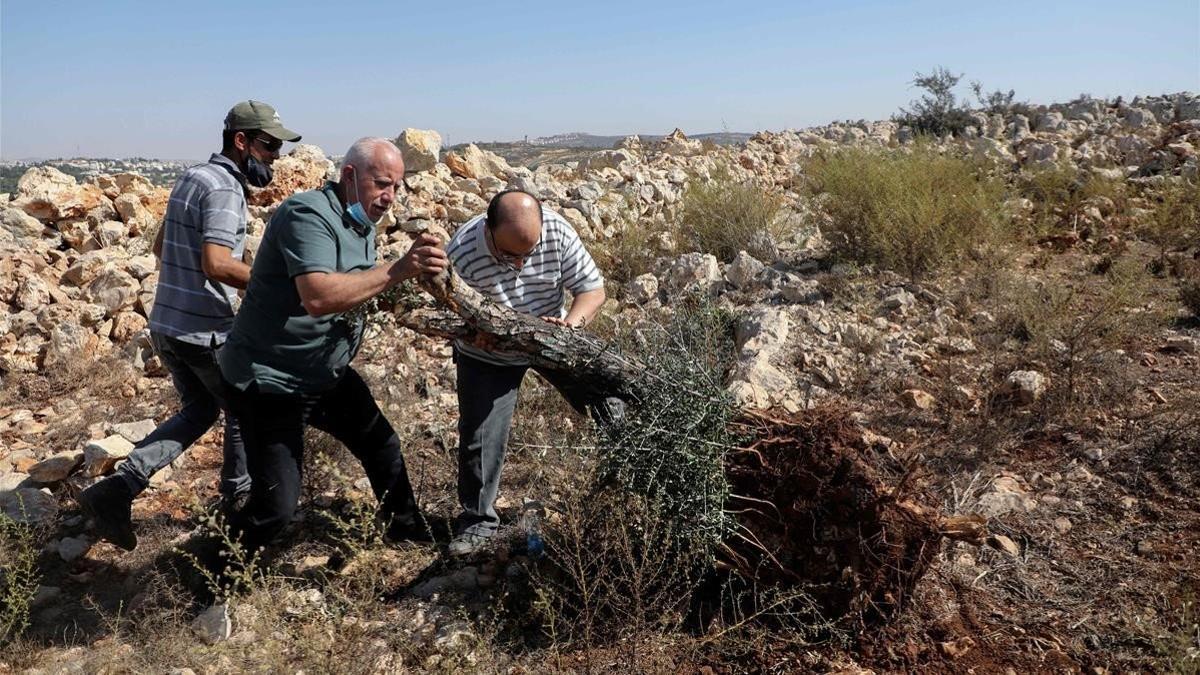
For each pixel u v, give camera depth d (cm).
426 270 309
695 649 306
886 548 305
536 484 420
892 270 705
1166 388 490
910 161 845
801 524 312
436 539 386
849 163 836
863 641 309
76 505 415
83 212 699
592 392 346
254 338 324
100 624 341
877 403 492
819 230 842
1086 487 404
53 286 610
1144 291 612
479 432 359
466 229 354
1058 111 1791
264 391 324
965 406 482
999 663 305
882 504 304
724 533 317
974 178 862
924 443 446
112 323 595
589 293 370
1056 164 1047
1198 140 1298
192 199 350
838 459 308
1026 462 430
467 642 317
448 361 570
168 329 357
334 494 422
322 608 332
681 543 317
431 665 304
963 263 717
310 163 767
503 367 357
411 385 536
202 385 381
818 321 600
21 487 425
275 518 341
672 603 312
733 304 661
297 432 339
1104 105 1794
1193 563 348
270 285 321
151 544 388
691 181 931
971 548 363
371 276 309
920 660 305
